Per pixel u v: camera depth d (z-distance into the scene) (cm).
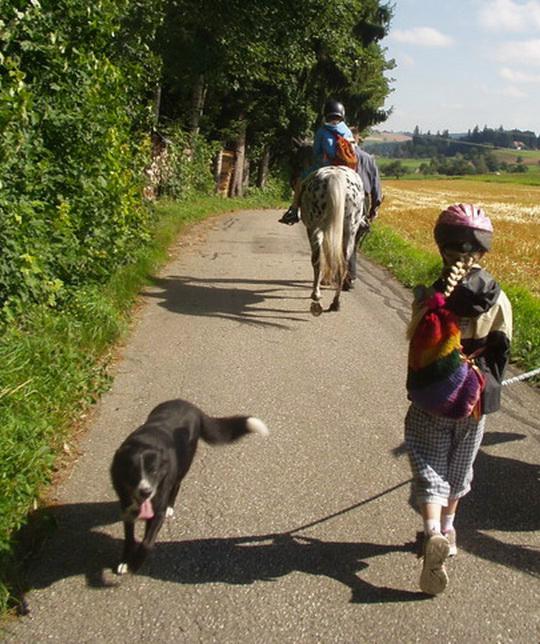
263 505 498
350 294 1174
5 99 656
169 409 473
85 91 865
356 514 493
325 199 957
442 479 399
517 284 1444
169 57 2239
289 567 433
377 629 383
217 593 407
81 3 874
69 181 836
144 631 374
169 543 451
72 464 538
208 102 3325
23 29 777
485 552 457
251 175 4628
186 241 1683
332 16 2378
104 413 630
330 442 602
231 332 901
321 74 3916
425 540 386
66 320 734
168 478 413
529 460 589
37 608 387
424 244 2039
